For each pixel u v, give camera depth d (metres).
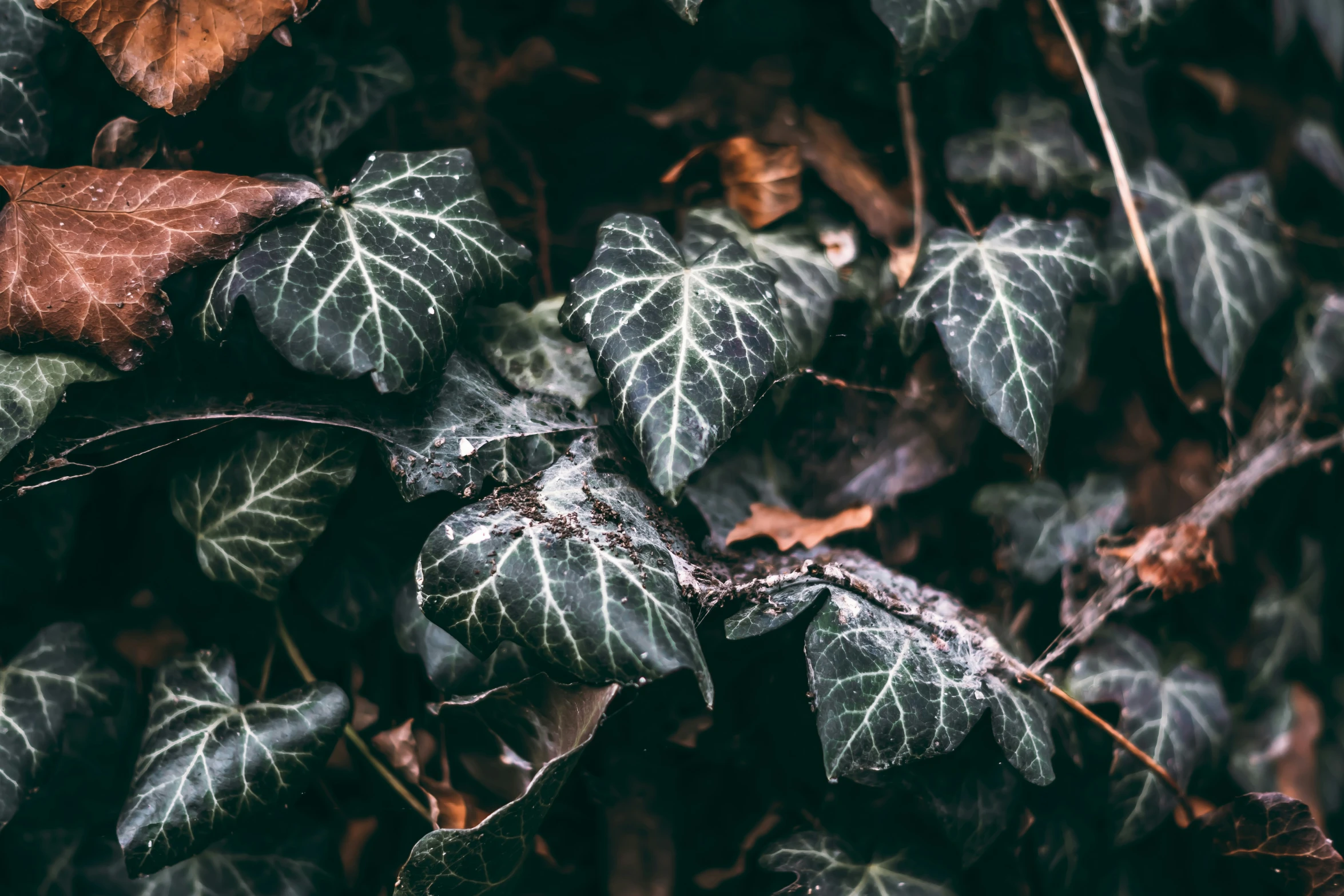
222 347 0.33
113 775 0.35
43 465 0.32
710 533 0.35
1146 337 0.38
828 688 0.32
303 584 0.34
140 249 0.32
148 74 0.33
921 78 0.36
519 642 0.31
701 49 0.36
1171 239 0.37
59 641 0.34
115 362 0.32
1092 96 0.37
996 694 0.34
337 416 0.33
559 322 0.34
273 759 0.33
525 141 0.36
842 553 0.36
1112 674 0.36
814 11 0.36
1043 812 0.36
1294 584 0.40
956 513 0.37
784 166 0.36
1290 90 0.40
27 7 0.33
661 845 0.35
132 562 0.35
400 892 0.32
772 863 0.34
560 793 0.35
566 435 0.34
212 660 0.34
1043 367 0.34
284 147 0.35
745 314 0.33
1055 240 0.35
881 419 0.37
